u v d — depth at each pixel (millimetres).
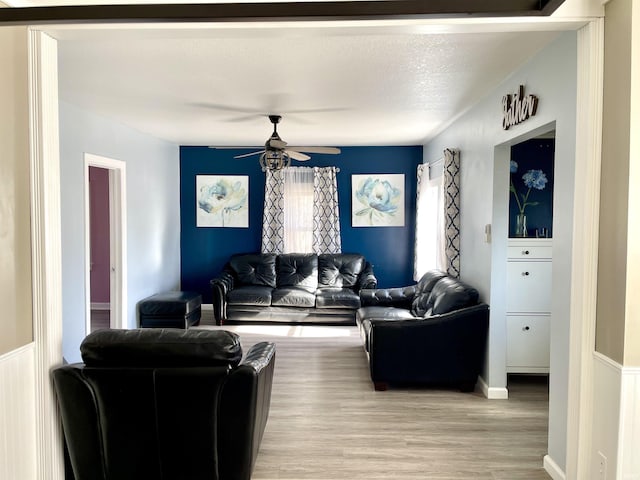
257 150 6988
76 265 4328
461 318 3803
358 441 3010
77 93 3840
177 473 2279
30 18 1810
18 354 2090
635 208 1881
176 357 2180
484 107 3922
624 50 1910
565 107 2523
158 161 6289
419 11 1760
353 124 5172
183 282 7203
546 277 3920
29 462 2176
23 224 2133
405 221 6949
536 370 3961
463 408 3564
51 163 2234
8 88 2035
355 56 2951
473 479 2574
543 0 1708
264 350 2672
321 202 6906
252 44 2732
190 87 3666
